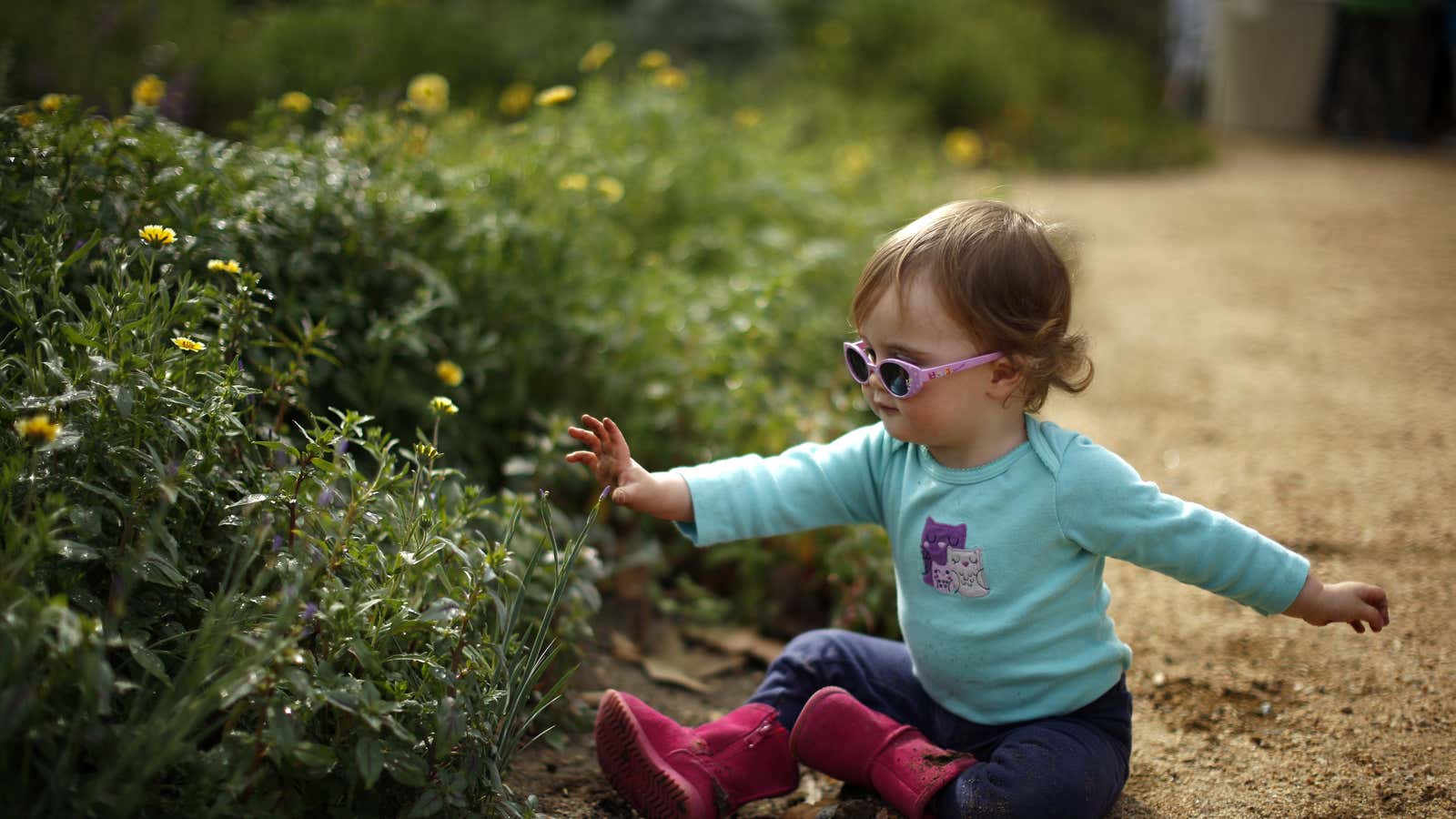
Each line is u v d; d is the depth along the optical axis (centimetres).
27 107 243
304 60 734
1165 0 1268
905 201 575
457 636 185
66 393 170
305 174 274
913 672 215
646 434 332
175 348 193
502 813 183
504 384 313
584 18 964
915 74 966
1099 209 729
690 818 191
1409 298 520
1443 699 240
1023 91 971
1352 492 340
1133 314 524
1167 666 263
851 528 285
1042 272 191
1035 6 1251
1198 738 236
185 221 232
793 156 620
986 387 189
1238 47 1006
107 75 609
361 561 182
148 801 153
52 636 149
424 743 177
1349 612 188
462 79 805
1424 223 644
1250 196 747
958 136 866
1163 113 1023
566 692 241
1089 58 1093
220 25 766
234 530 190
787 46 994
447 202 299
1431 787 213
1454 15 884
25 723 145
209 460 186
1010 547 189
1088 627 194
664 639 287
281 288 259
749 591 301
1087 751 190
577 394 334
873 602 269
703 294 404
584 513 312
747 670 280
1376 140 944
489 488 302
